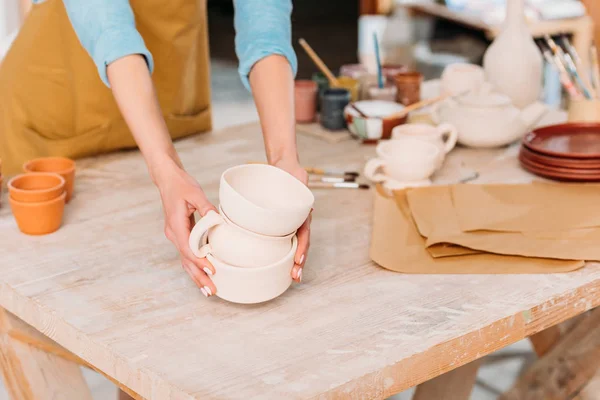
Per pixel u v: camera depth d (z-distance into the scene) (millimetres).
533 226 1439
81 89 1876
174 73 1970
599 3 2268
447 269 1310
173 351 1074
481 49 5418
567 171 1658
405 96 2162
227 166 1810
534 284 1259
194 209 1236
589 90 2025
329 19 7930
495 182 1693
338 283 1271
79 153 1886
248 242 1150
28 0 3750
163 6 1893
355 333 1118
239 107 5020
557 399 1726
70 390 1444
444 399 1534
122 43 1419
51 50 1890
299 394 972
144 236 1444
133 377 1044
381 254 1359
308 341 1099
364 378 1016
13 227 1480
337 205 1594
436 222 1459
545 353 1873
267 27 1592
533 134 1860
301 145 1985
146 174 1777
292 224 1148
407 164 1630
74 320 1155
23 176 1498
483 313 1172
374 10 5809
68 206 1581
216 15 8109
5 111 2014
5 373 1417
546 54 2189
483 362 2340
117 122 1902
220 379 1004
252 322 1151
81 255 1367
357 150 1943
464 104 1919
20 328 1363
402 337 1107
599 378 1669
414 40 5793
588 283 1264
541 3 4301
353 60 6320
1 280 1273
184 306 1198
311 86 2172
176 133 2029
